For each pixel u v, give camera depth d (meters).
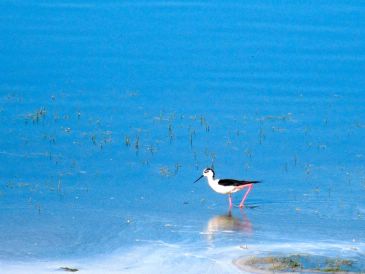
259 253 16.23
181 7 37.72
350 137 25.36
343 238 17.52
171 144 24.52
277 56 32.56
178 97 28.44
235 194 21.02
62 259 15.86
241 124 26.27
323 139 25.17
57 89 28.72
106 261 15.75
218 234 17.67
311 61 32.09
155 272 15.05
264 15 36.88
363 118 27.03
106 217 18.73
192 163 23.09
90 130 25.36
